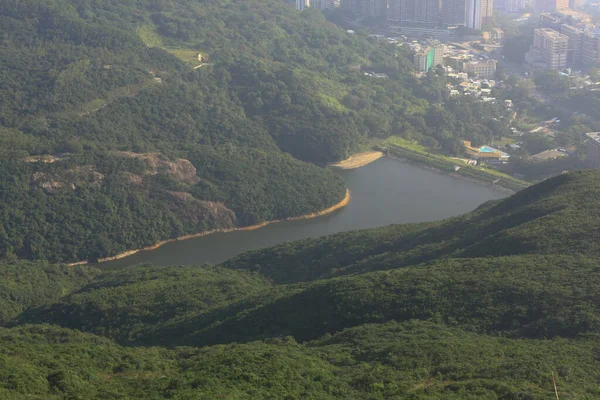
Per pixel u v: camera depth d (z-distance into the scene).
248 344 152.88
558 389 115.81
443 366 130.38
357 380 129.12
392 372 130.25
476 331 150.62
